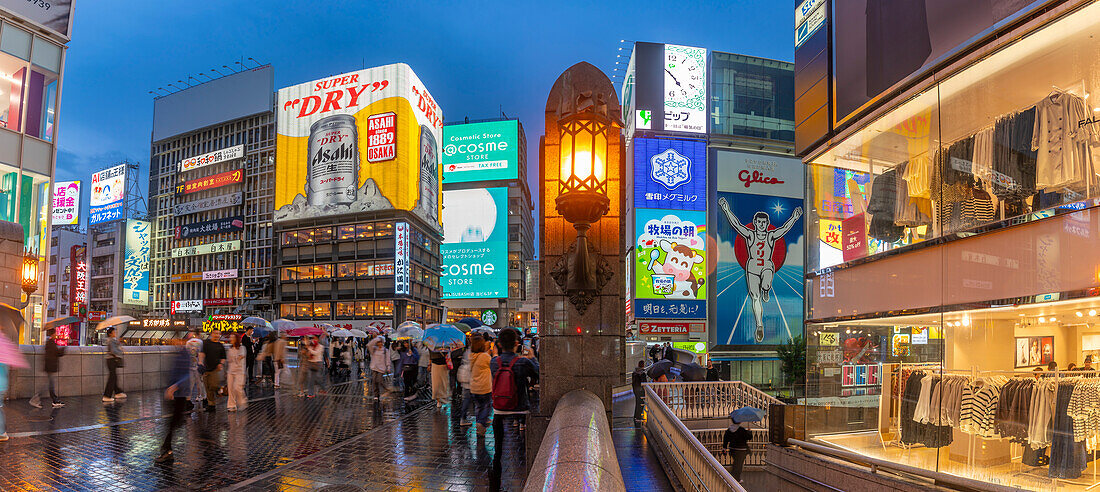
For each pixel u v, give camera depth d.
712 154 61.12
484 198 96.88
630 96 63.56
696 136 61.09
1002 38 6.62
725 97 61.94
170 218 90.50
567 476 1.99
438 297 91.75
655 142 60.09
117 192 91.44
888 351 8.49
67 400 12.44
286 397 14.91
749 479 11.45
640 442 9.66
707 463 4.58
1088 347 6.50
